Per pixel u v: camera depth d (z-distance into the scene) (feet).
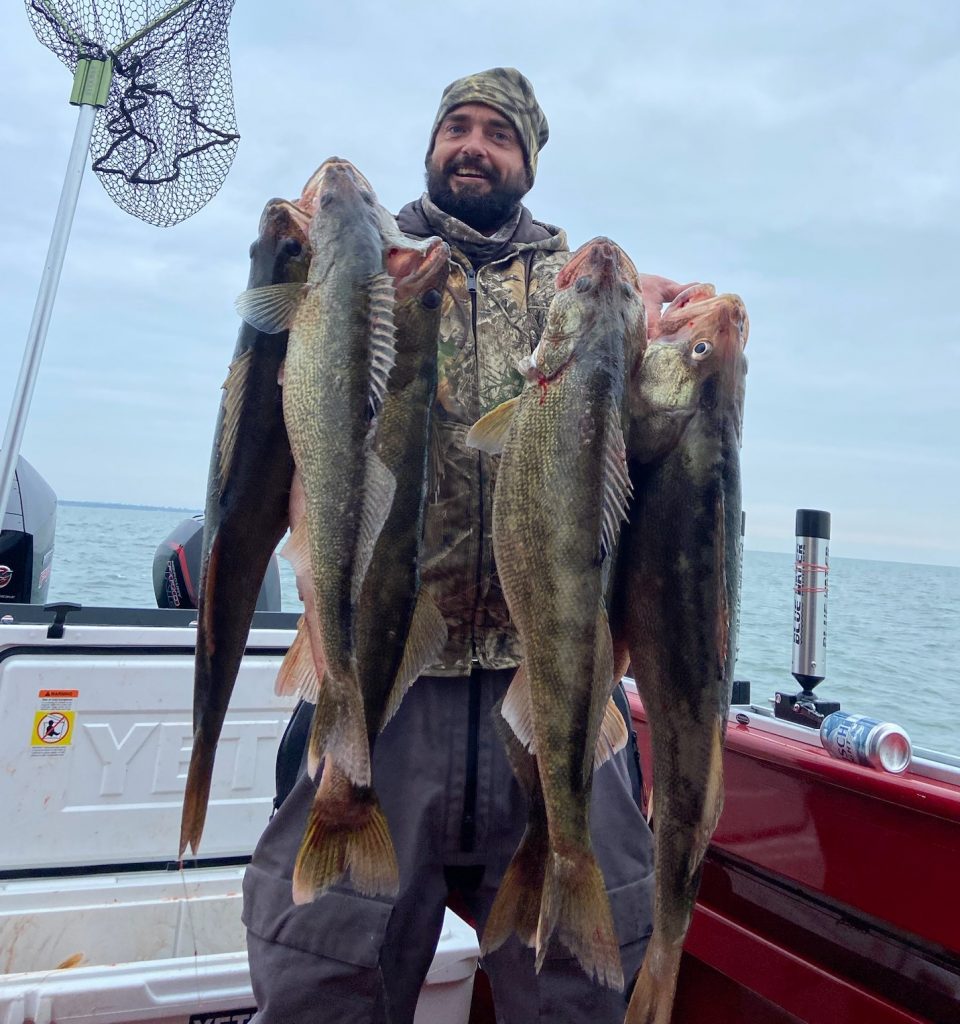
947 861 7.23
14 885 9.88
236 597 6.40
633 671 6.64
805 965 8.27
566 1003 6.93
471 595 7.09
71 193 10.16
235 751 10.97
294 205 6.62
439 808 7.03
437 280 6.60
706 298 7.07
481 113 7.95
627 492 6.17
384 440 6.38
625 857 7.18
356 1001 6.60
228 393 6.43
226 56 10.62
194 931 10.34
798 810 8.55
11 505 13.93
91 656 10.36
